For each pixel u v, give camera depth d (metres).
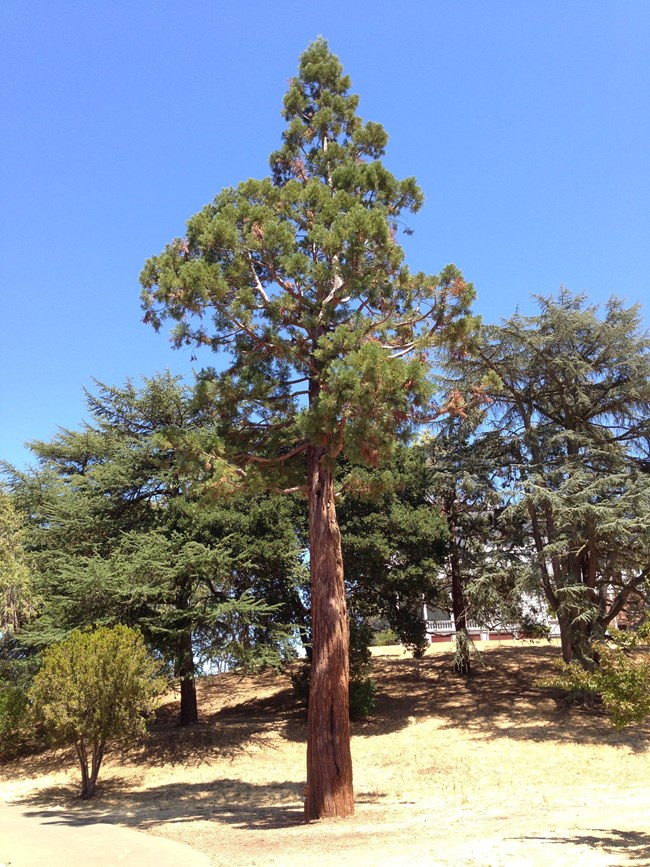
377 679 31.86
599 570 26.92
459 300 15.77
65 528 26.98
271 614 26.09
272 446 16.41
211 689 34.44
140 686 20.08
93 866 10.55
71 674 19.61
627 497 22.62
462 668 30.27
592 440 26.06
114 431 29.34
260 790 19.44
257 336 15.70
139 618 24.94
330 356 14.60
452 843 10.87
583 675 10.99
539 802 15.56
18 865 10.73
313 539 15.40
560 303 26.94
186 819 15.89
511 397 28.22
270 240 14.91
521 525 27.14
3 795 21.55
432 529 25.72
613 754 20.31
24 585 26.30
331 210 15.38
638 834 11.15
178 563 23.47
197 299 14.91
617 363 26.14
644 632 10.35
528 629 26.39
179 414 28.47
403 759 21.58
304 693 26.69
